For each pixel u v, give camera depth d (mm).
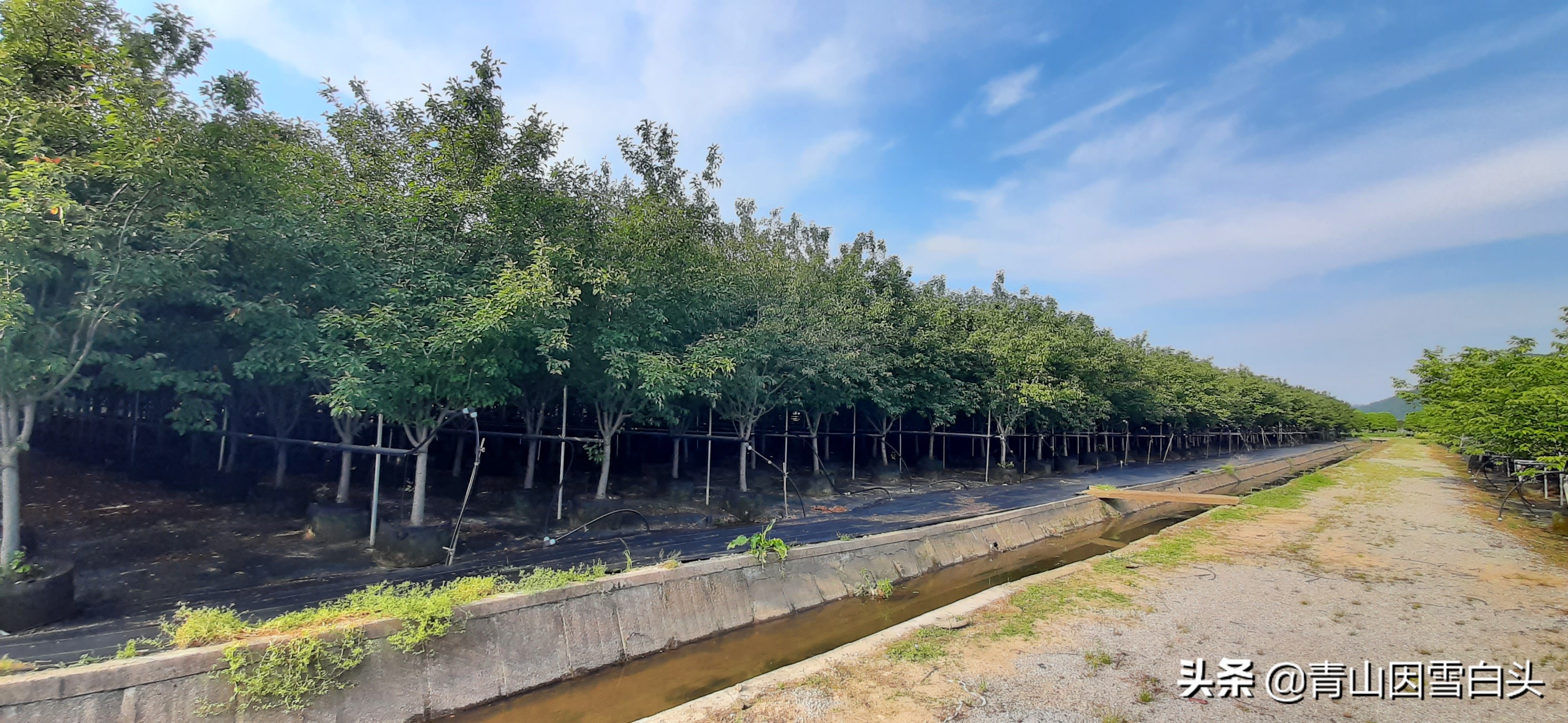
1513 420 16234
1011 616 8508
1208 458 44594
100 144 7027
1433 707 5969
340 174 11234
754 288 16297
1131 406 33094
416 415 10242
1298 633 7969
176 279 7656
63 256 7051
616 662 7477
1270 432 63000
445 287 9664
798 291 17969
